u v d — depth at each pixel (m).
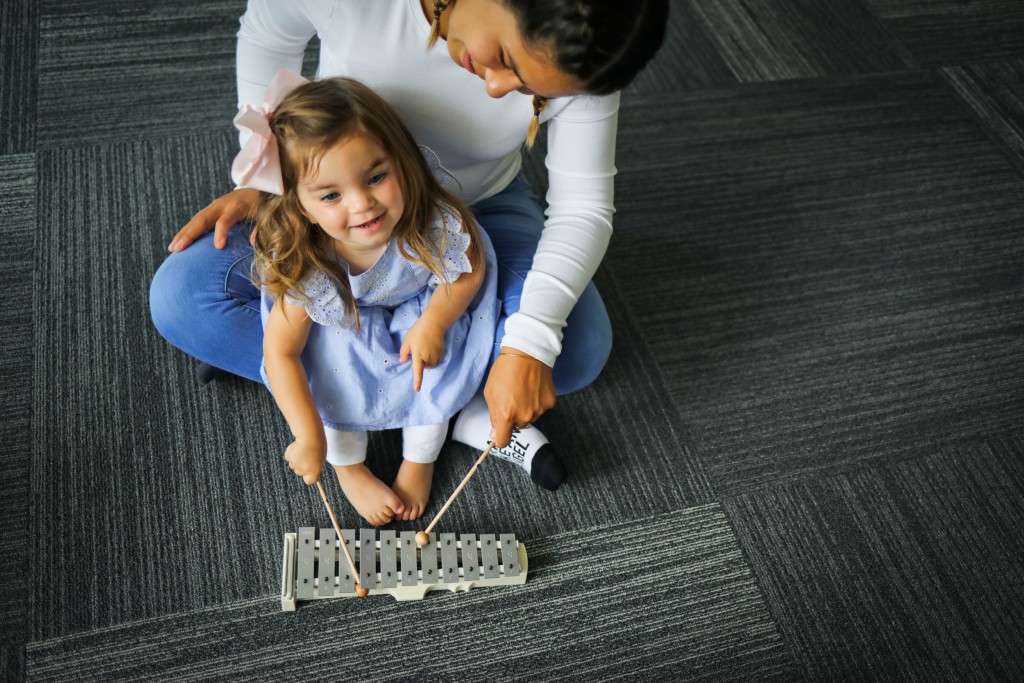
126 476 1.26
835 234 1.71
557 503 1.31
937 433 1.45
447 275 1.08
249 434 1.32
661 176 1.77
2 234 1.49
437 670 1.14
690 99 1.91
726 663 1.19
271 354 1.09
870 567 1.30
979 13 2.20
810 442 1.42
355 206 0.96
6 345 1.36
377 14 0.96
